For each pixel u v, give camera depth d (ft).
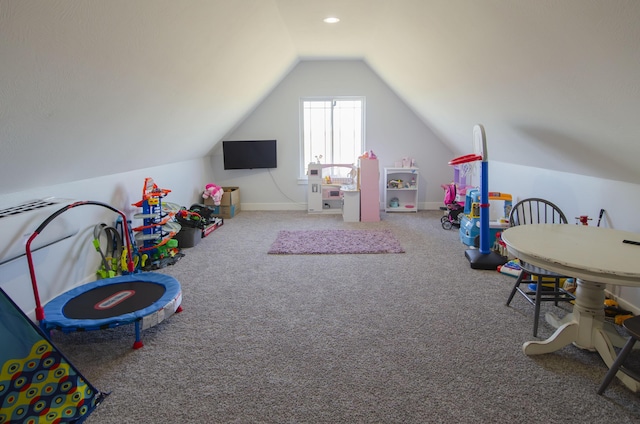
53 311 6.75
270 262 11.25
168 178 14.06
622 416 5.02
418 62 11.02
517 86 7.39
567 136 7.75
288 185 18.90
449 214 15.38
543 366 6.11
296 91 18.03
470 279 9.75
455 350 6.59
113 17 4.95
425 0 7.29
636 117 5.55
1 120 5.18
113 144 8.80
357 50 15.39
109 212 10.39
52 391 5.02
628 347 5.08
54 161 7.45
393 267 10.70
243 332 7.28
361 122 18.72
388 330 7.29
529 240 6.33
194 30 6.97
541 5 4.86
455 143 16.35
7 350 4.87
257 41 10.41
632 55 4.49
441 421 4.99
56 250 8.46
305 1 9.23
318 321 7.68
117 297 7.39
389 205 18.56
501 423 4.94
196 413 5.17
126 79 6.69
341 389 5.64
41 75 4.93
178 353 6.59
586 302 6.21
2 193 7.30
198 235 13.28
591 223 8.93
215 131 15.28
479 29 6.66
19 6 3.72
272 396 5.50
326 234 14.17
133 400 5.43
